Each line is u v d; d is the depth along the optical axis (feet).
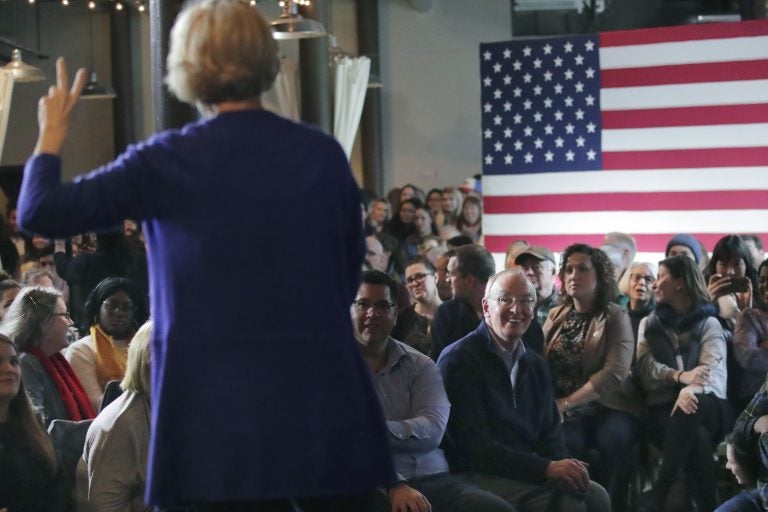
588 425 20.57
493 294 17.21
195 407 7.36
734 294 23.18
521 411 17.29
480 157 62.18
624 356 20.29
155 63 19.84
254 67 7.61
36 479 14.38
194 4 7.75
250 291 7.40
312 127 7.86
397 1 62.28
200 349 7.36
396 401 16.24
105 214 7.38
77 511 14.87
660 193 28.19
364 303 16.16
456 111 62.13
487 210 29.07
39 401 16.80
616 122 28.37
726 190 27.89
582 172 28.55
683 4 59.47
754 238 26.37
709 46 27.84
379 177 61.98
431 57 62.13
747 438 15.37
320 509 8.05
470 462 16.97
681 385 20.62
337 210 7.69
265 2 48.55
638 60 28.19
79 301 27.32
